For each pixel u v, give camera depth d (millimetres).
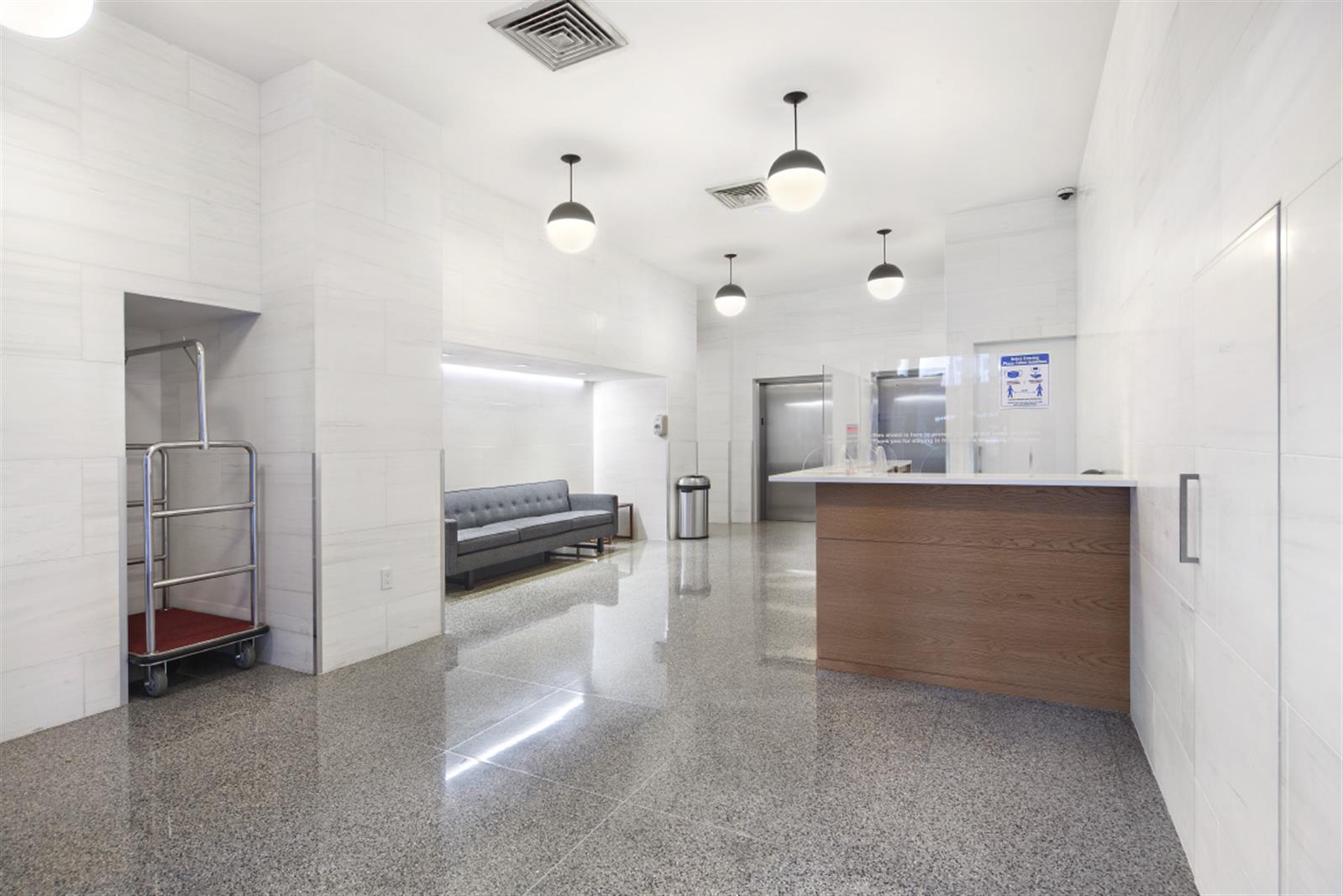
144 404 4355
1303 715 1218
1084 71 3920
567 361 6809
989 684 3377
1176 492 2189
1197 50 1967
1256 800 1444
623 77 3967
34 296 3006
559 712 3158
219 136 3709
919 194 5836
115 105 3289
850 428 5000
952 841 2107
